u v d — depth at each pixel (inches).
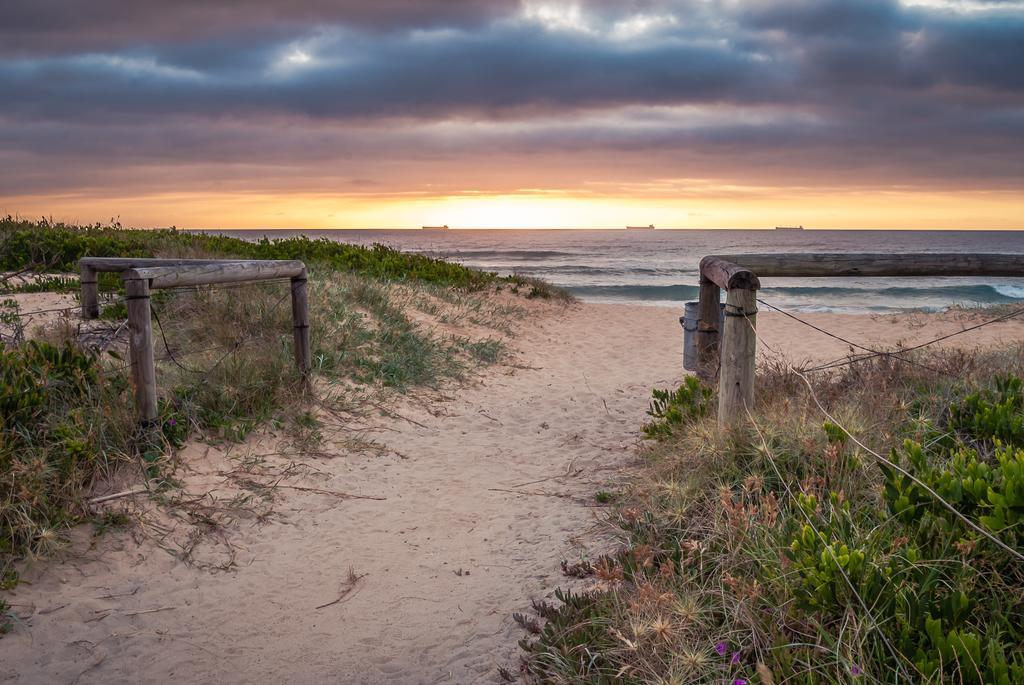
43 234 471.2
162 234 559.8
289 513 201.6
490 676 128.4
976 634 102.3
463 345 415.8
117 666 131.3
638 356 469.1
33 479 172.1
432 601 158.4
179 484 202.4
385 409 295.1
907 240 4704.7
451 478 237.0
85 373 222.4
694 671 107.5
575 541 181.9
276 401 265.7
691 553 141.8
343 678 130.6
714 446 182.9
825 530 131.9
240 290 340.8
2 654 130.4
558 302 685.3
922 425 179.2
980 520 118.7
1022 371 226.2
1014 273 223.6
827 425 168.1
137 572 164.2
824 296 1084.5
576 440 281.1
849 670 95.3
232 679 129.6
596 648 124.9
